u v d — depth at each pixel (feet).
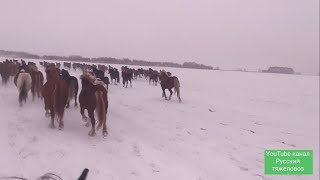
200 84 119.24
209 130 39.40
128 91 76.43
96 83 31.68
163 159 27.45
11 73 71.77
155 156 27.96
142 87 89.92
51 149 27.09
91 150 27.86
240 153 31.37
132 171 24.34
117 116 42.80
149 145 30.99
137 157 27.30
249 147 33.55
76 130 33.40
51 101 32.53
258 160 29.76
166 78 61.77
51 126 33.14
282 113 58.54
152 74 100.58
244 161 29.17
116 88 82.38
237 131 40.11
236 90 103.04
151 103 56.80
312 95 95.66
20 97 42.80
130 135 33.71
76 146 28.37
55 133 31.55
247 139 36.68
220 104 63.93
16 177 21.16
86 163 24.95
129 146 29.91
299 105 71.61
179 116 46.62
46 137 30.17
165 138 34.06
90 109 31.30
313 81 182.91
